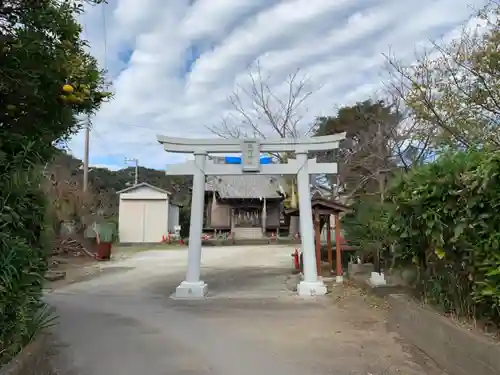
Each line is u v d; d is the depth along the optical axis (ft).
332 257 49.29
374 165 56.39
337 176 64.49
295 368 14.88
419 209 16.80
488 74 27.40
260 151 33.63
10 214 11.58
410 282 20.70
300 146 33.53
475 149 16.83
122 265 53.11
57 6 14.53
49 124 15.34
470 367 12.69
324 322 22.17
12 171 12.44
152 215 96.73
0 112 14.29
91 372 14.49
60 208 50.65
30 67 13.75
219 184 99.81
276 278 41.55
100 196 92.22
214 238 94.07
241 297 30.66
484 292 12.74
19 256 11.72
